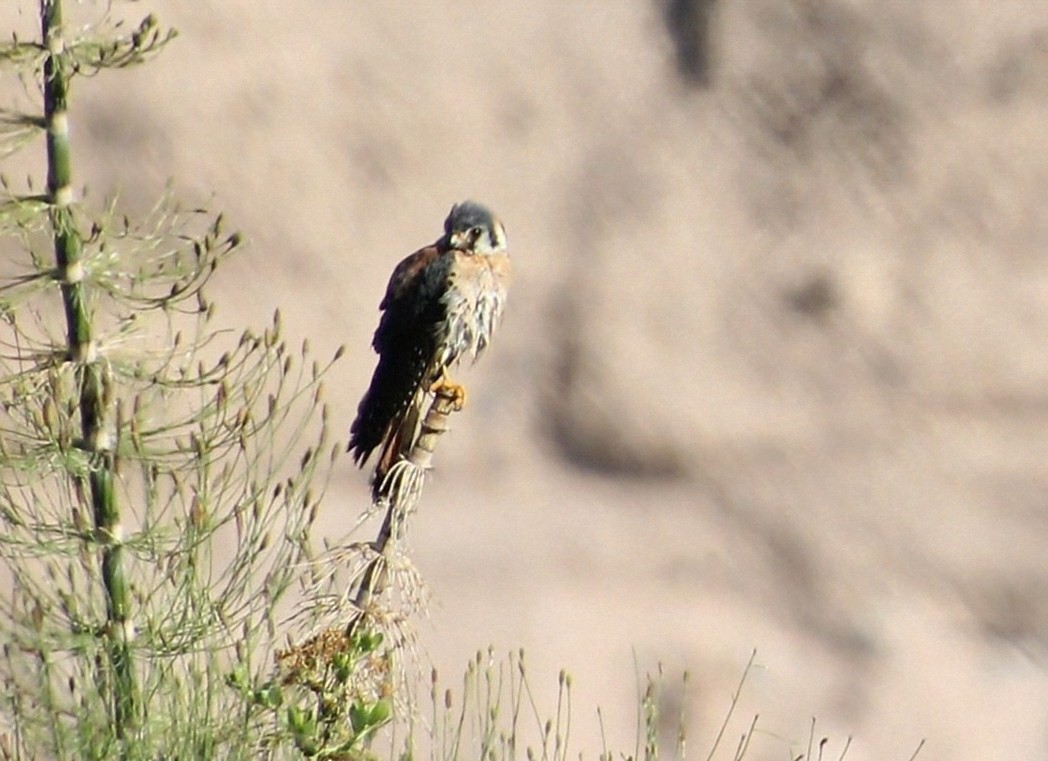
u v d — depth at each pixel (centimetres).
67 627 691
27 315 900
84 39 765
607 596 1842
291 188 1914
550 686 1736
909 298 1978
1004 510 1953
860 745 1784
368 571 688
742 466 1961
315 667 666
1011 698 1850
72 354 753
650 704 713
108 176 1853
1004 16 1977
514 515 1886
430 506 1883
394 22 1972
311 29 1944
